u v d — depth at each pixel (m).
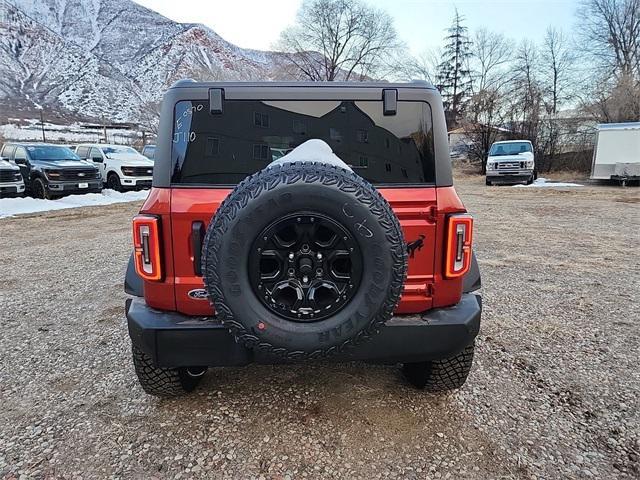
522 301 4.43
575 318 3.96
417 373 2.72
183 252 2.15
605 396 2.70
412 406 2.59
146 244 2.14
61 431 2.38
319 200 1.85
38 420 2.49
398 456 2.18
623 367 3.06
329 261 1.91
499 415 2.51
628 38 28.77
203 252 1.92
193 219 2.13
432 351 2.21
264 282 1.92
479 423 2.43
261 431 2.37
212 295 1.92
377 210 1.89
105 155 16.05
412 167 2.28
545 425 2.42
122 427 2.41
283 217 1.87
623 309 4.19
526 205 12.56
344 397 2.68
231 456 2.18
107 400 2.69
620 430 2.37
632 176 16.70
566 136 23.64
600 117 22.92
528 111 25.69
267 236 1.88
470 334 2.24
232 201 1.89
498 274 5.46
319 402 2.63
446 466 2.11
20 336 3.63
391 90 2.27
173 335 2.13
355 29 41.00
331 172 1.89
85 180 13.84
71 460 2.16
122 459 2.16
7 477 2.04
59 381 2.92
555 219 10.03
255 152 2.27
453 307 2.29
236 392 2.75
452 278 2.23
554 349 3.34
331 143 2.31
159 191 2.16
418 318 2.22
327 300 1.93
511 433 2.35
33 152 13.77
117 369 3.08
